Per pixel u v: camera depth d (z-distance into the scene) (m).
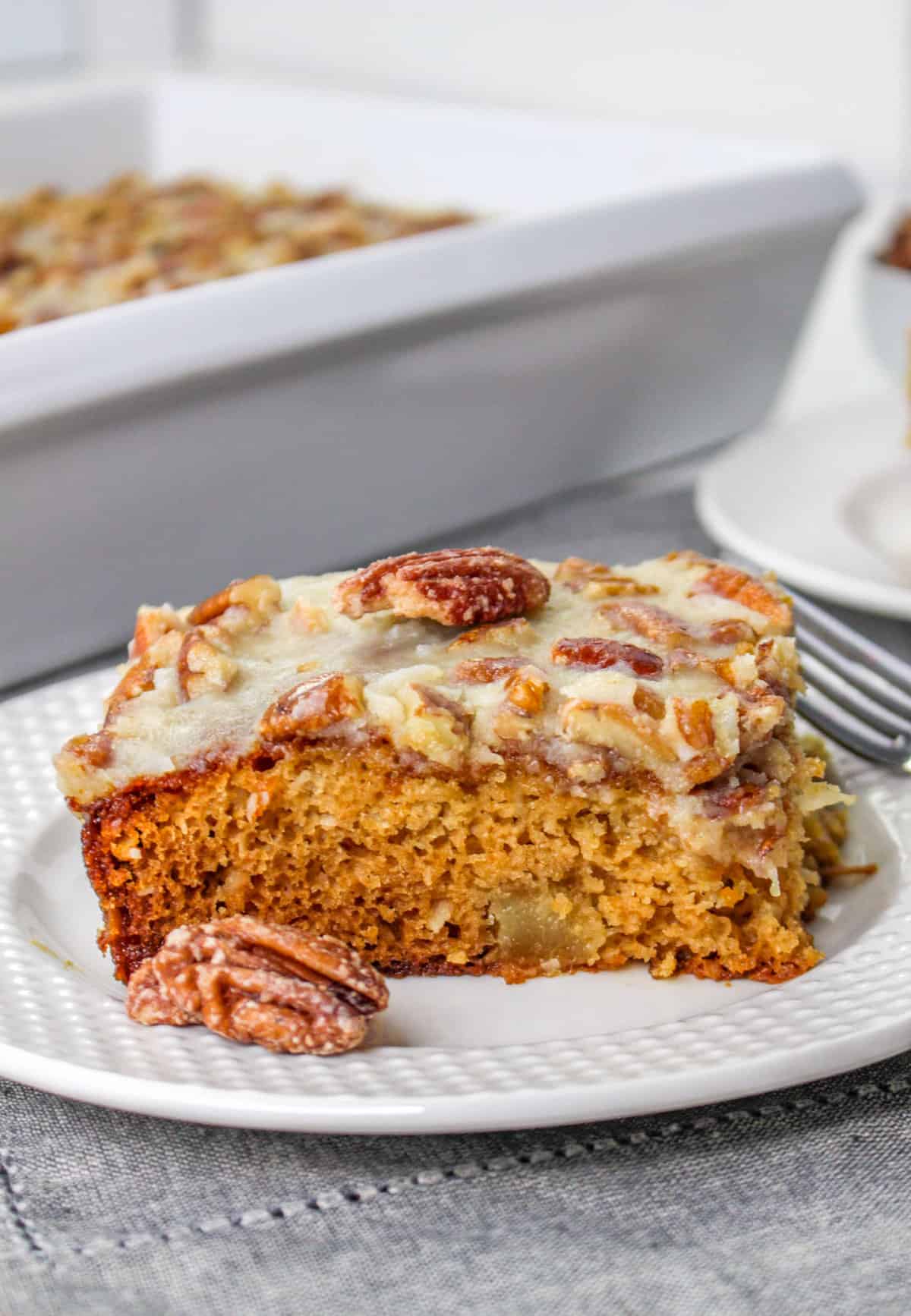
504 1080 0.32
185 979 0.33
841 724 0.40
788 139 0.79
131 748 0.35
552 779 0.35
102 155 0.75
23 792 0.39
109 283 0.56
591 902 0.36
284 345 0.45
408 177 0.71
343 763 0.35
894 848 0.37
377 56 0.91
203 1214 0.31
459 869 0.36
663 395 0.56
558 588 0.38
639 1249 0.31
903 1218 0.31
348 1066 0.32
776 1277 0.30
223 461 0.46
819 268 0.58
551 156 0.67
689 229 0.53
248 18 0.95
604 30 0.83
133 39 0.95
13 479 0.43
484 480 0.52
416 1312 0.30
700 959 0.36
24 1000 0.34
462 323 0.48
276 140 0.74
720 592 0.38
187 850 0.36
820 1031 0.32
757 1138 0.32
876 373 0.69
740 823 0.35
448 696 0.35
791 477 0.50
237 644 0.37
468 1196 0.31
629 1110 0.31
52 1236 0.31
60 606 0.45
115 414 0.43
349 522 0.50
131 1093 0.32
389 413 0.49
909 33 0.74
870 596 0.44
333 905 0.36
